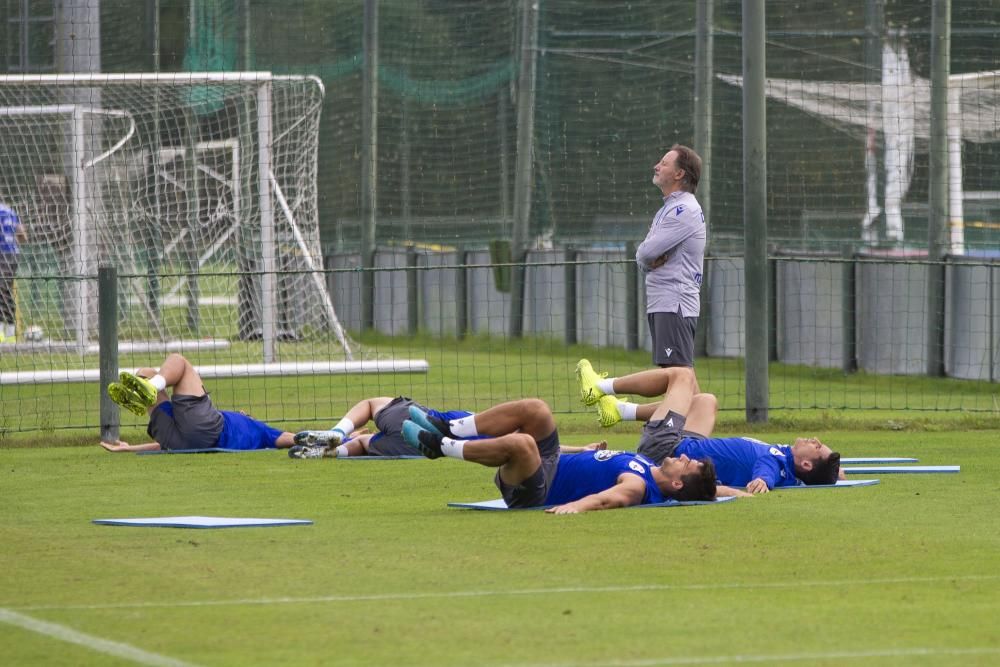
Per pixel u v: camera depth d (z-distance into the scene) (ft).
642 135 296.92
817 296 242.58
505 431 104.88
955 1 251.80
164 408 147.23
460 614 68.64
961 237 245.65
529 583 76.33
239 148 268.82
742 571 79.92
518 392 213.05
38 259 266.77
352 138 326.03
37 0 262.47
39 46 262.06
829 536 91.81
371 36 313.73
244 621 67.15
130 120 270.46
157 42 294.66
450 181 317.01
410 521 98.84
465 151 316.60
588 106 301.02
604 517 99.45
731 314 257.55
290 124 271.69
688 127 293.43
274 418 182.80
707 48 263.90
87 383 224.33
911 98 259.60
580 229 301.22
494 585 75.77
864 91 264.72
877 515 101.09
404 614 68.64
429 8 318.45
